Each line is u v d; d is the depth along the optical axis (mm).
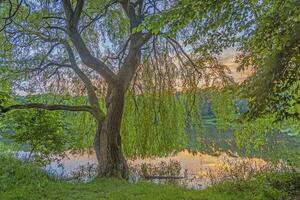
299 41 5723
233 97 11070
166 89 11570
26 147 10719
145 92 11609
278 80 6535
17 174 7719
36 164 9297
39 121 10195
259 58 7016
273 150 11023
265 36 6004
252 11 6109
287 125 10703
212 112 12258
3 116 9836
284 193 6453
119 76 10500
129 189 7324
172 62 11438
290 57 6188
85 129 12148
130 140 11914
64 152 11820
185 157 13078
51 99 11688
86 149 12133
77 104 11938
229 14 5781
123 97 10523
